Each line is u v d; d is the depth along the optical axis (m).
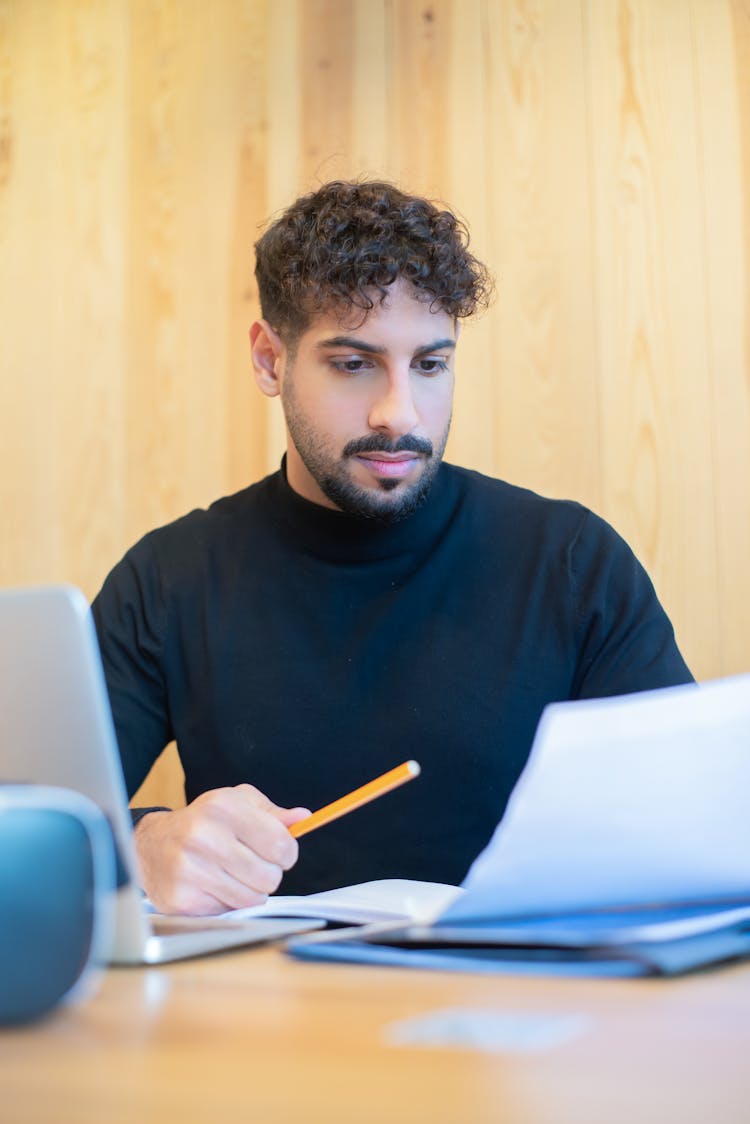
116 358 2.57
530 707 1.45
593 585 1.49
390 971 0.66
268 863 0.98
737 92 2.18
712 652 2.13
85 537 2.56
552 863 0.65
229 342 2.48
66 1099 0.41
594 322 2.23
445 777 1.43
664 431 2.19
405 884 1.04
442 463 1.58
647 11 2.24
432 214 1.40
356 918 0.85
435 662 1.47
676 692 0.65
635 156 2.23
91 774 0.68
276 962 0.71
